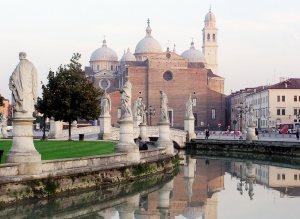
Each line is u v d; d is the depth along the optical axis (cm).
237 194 4038
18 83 3194
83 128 9819
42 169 3291
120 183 4244
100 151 5094
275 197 3878
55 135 9438
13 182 3023
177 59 17250
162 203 3522
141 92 17075
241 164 7088
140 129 9006
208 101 17462
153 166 5162
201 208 3350
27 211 3005
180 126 17150
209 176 5394
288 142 8688
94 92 7481
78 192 3609
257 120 18088
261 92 17662
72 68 7494
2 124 9506
